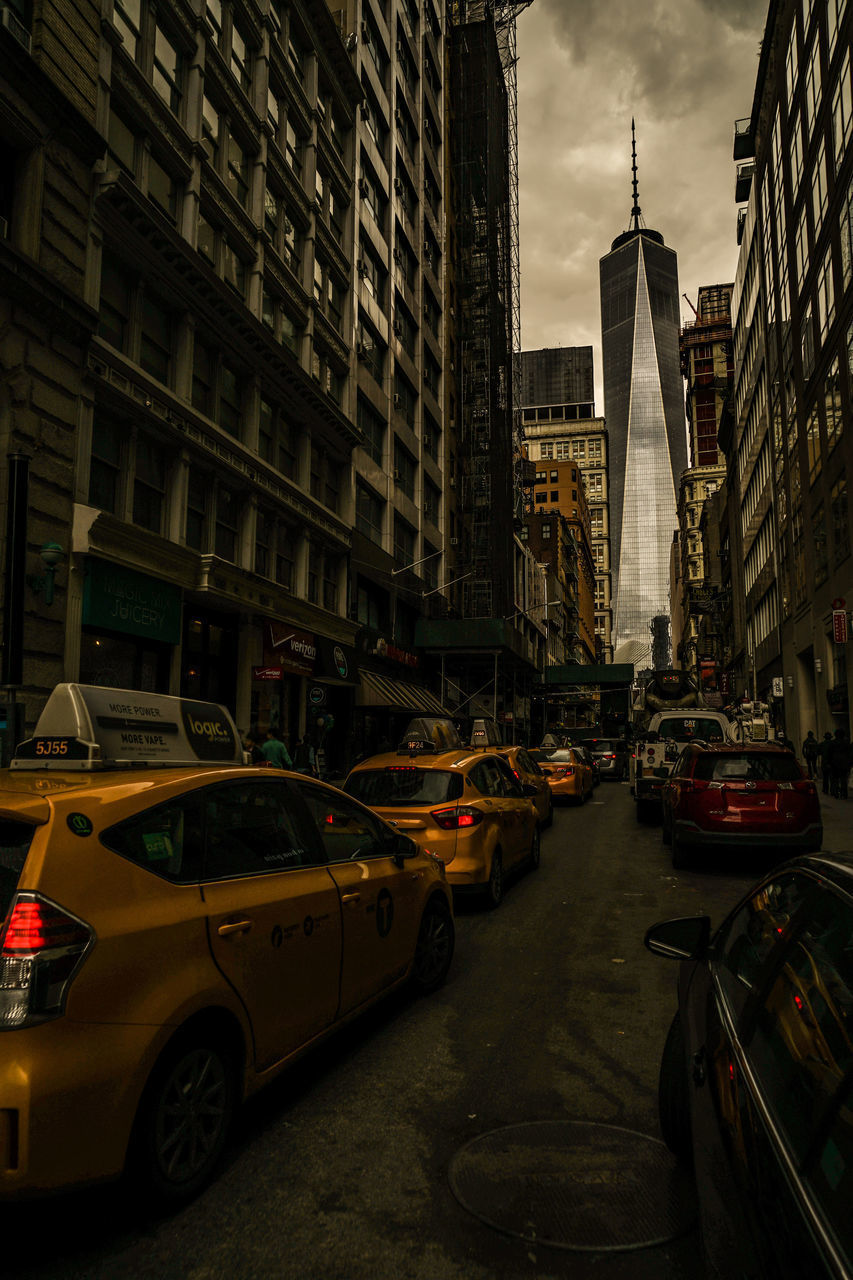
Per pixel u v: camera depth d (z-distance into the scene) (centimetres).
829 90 2967
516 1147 355
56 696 388
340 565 2688
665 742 1683
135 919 304
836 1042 170
